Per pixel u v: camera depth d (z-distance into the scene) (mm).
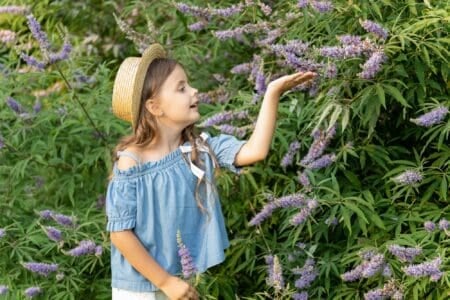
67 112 4969
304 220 3959
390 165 4336
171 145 3381
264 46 4766
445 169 4117
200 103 5000
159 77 3277
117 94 3324
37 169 5113
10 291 4438
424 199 4012
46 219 4715
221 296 4551
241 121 4594
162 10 5672
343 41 3693
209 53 5441
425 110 4062
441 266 3562
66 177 5012
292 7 4512
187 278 3289
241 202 4691
